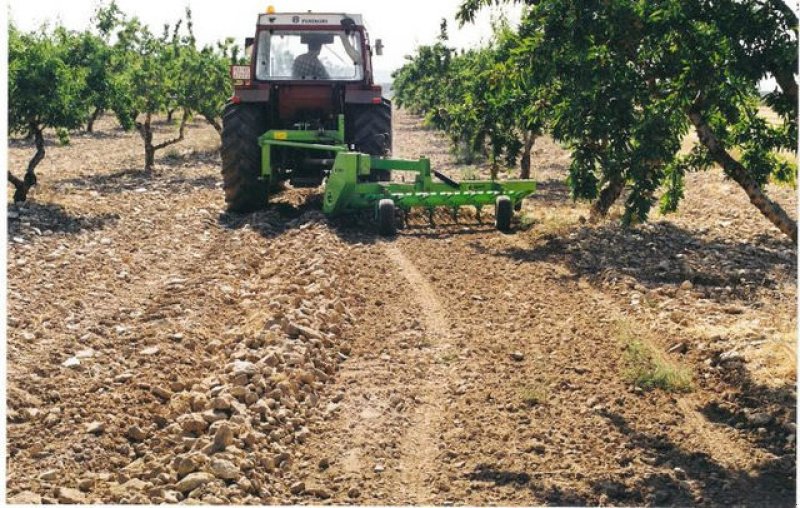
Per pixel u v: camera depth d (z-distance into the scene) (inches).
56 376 246.1
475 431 218.8
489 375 256.5
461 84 916.0
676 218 517.0
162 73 778.2
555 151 998.4
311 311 300.0
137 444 209.9
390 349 280.4
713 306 324.2
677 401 241.3
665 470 202.1
